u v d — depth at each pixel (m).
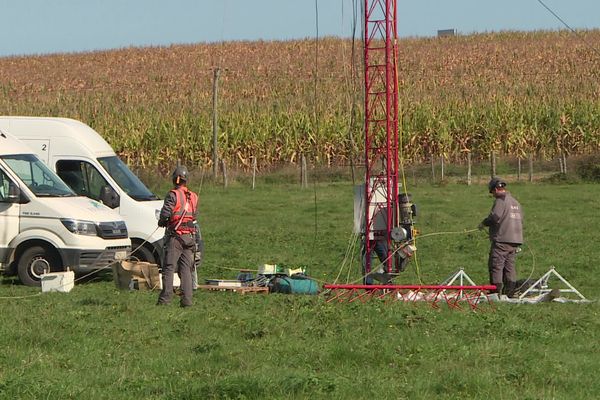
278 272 67.31
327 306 52.28
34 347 41.47
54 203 69.38
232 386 32.97
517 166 184.25
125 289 65.44
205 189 158.62
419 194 142.50
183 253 54.81
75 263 68.62
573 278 73.75
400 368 37.56
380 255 70.94
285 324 46.41
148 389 33.94
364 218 71.00
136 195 75.94
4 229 68.88
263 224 113.56
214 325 47.19
